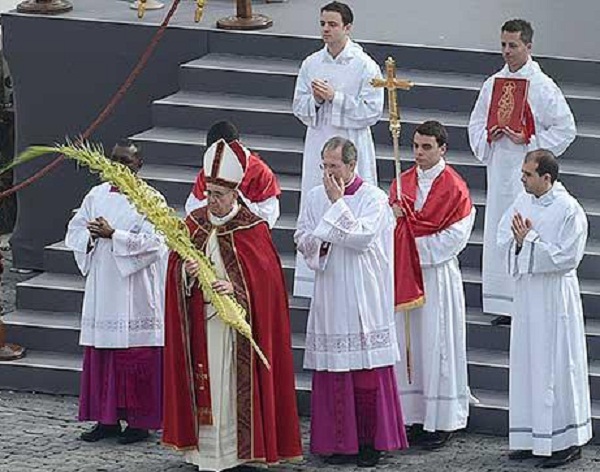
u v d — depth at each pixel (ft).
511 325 101.30
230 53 127.34
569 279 99.09
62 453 101.40
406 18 133.08
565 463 99.60
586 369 100.12
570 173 114.52
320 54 111.34
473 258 112.57
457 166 116.88
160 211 94.79
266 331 96.37
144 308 102.17
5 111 140.36
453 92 121.08
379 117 110.93
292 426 97.55
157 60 127.65
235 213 96.84
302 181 112.68
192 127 123.44
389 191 110.93
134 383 102.17
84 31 128.16
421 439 102.63
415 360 102.42
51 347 112.37
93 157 94.27
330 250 97.81
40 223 130.93
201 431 96.73
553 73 121.80
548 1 139.13
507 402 104.53
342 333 97.96
